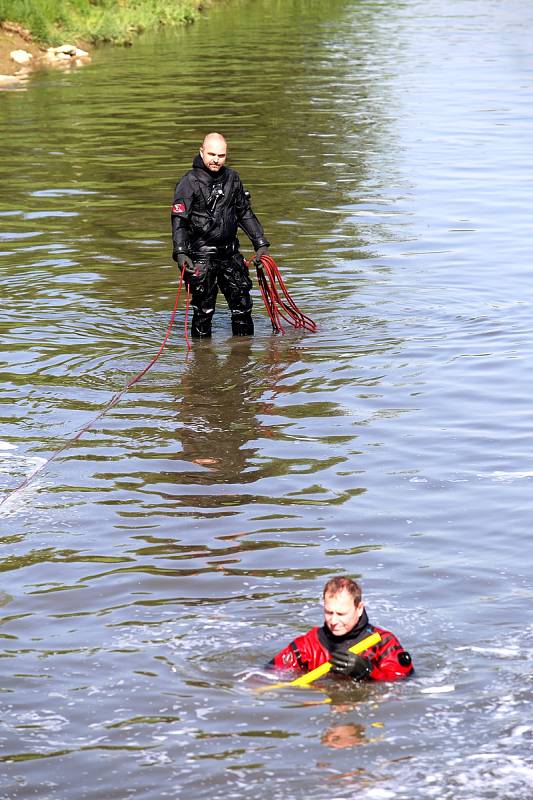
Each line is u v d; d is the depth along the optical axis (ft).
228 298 60.03
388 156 109.50
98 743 26.17
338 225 84.23
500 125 125.29
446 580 33.88
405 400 50.14
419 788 24.25
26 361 56.24
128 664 29.50
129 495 40.73
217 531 37.68
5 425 47.75
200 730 26.58
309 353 57.21
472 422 47.34
